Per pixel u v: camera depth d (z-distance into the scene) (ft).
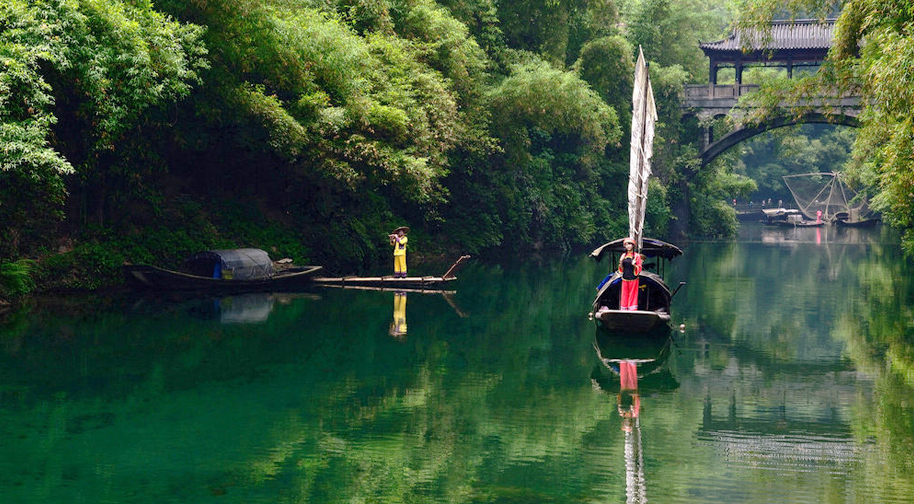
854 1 71.67
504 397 44.45
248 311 70.38
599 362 53.88
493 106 128.16
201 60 74.90
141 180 84.07
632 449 35.73
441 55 114.62
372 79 97.55
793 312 76.02
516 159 138.92
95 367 49.34
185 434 37.14
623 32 202.59
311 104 86.74
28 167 60.44
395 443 36.35
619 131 151.74
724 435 37.93
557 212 160.15
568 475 32.42
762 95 105.19
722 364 53.62
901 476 32.42
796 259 138.62
